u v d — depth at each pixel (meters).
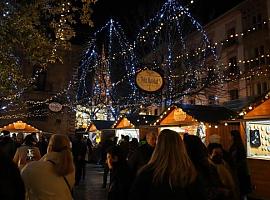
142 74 10.30
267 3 23.55
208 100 27.77
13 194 1.75
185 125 12.64
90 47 35.94
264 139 10.41
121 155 5.38
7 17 8.16
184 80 23.75
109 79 31.80
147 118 18.17
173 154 2.58
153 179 2.50
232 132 7.85
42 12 9.00
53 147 3.56
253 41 24.55
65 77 36.12
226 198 4.05
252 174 9.78
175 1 24.97
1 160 1.81
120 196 5.17
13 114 31.86
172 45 24.72
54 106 23.80
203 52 26.31
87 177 15.16
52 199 3.27
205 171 3.63
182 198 2.44
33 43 8.62
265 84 23.33
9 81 10.60
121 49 28.19
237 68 25.66
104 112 33.94
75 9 9.06
